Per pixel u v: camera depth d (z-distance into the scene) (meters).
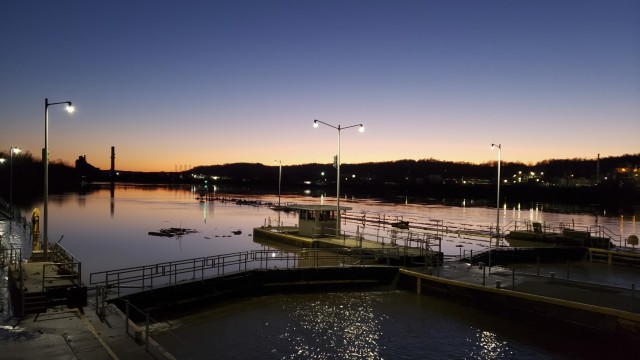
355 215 102.75
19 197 170.62
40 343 16.47
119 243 60.94
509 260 43.06
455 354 21.73
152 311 26.56
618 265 42.09
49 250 32.50
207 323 25.92
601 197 176.62
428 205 155.00
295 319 26.73
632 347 21.33
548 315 24.48
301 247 49.56
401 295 31.73
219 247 56.84
